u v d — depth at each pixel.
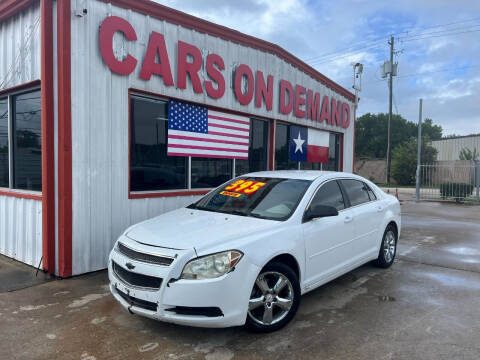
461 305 4.61
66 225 5.29
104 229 5.79
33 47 5.68
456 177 20.73
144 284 3.51
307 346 3.54
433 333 3.84
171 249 3.47
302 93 10.70
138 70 6.19
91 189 5.58
